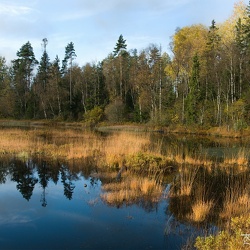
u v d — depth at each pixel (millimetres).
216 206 8461
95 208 8430
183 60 43969
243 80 40656
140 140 20109
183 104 40750
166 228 7039
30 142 20672
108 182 11219
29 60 63531
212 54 41531
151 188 9906
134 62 56031
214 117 39188
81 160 15703
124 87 59406
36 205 8742
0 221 7504
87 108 57312
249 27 42094
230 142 26141
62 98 59250
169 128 39375
